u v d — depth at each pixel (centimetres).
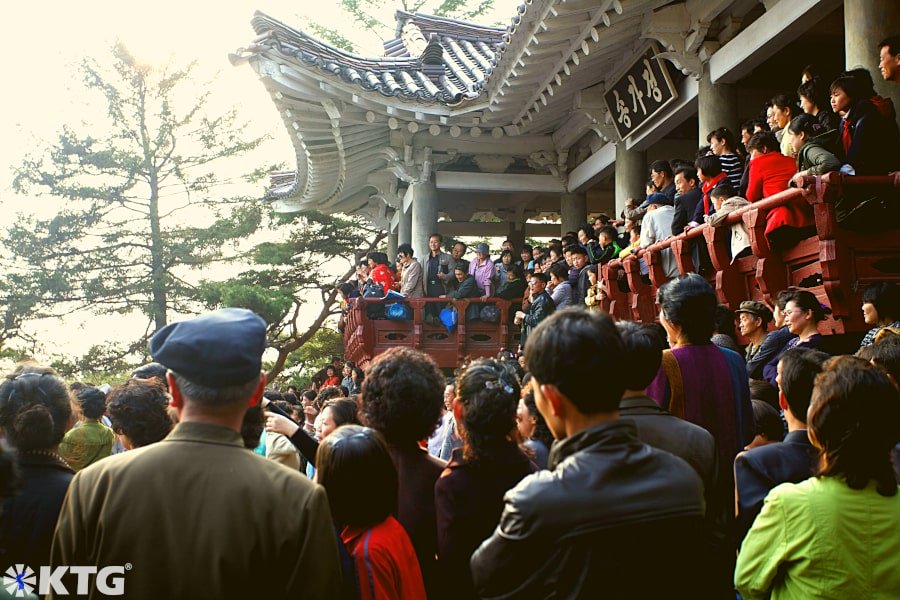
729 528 318
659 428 303
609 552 211
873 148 550
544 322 237
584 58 1131
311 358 2845
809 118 586
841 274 543
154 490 223
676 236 735
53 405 327
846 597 251
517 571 220
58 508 306
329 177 1756
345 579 278
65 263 2625
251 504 223
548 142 1561
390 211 2062
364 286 1558
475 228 2075
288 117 1394
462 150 1554
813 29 1048
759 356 557
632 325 320
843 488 258
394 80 1431
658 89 1123
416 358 344
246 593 219
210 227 2616
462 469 306
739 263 671
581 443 226
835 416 258
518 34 1106
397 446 335
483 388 306
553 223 2100
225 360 234
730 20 988
